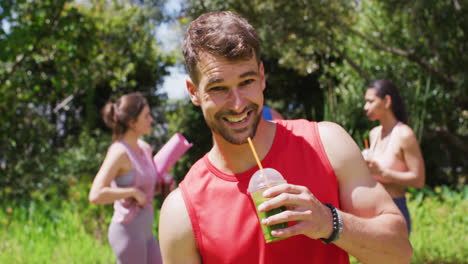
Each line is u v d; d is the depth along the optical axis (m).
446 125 10.61
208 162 1.57
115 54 12.59
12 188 9.91
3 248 5.95
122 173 3.22
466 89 9.33
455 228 6.02
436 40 9.53
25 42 10.24
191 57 1.41
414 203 7.14
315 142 1.50
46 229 6.68
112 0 13.38
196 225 1.51
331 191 1.45
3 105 10.39
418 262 4.61
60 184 9.77
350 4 9.16
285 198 1.23
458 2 9.42
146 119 3.37
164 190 3.48
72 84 11.36
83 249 5.71
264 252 1.44
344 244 1.30
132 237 3.12
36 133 10.76
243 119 1.40
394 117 3.48
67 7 10.98
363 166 1.48
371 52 10.48
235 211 1.47
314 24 8.78
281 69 13.72
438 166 12.43
